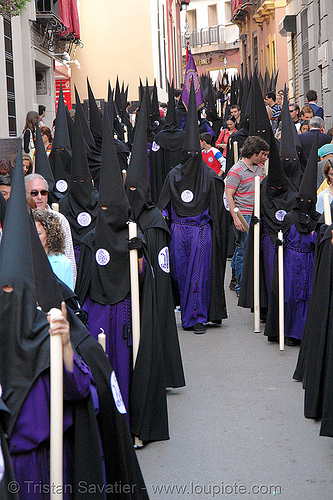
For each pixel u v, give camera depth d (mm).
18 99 22766
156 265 6809
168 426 6020
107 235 5871
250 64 55375
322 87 26125
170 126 15953
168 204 9344
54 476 3498
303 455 5598
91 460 3793
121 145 12984
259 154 9906
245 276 9445
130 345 5879
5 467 3301
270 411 6500
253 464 5469
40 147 9188
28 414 3572
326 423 5566
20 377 3555
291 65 33656
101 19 40188
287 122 9227
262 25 48656
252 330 9367
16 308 3516
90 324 5949
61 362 3477
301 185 8227
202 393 7012
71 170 8203
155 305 5906
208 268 9258
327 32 24219
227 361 8016
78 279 6074
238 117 16859
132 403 5801
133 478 4078
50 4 26031
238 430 6098
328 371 5562
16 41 22641
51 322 3461
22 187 3590
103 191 5848
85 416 3809
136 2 40031
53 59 28734
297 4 30281
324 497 4926
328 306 5988
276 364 7867
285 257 8414
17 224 3541
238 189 10039
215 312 9328
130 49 40281
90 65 40531
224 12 74438
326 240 5996
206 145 13336
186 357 8211
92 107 11625
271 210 9055
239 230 9977
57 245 5281
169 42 49531
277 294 8500
